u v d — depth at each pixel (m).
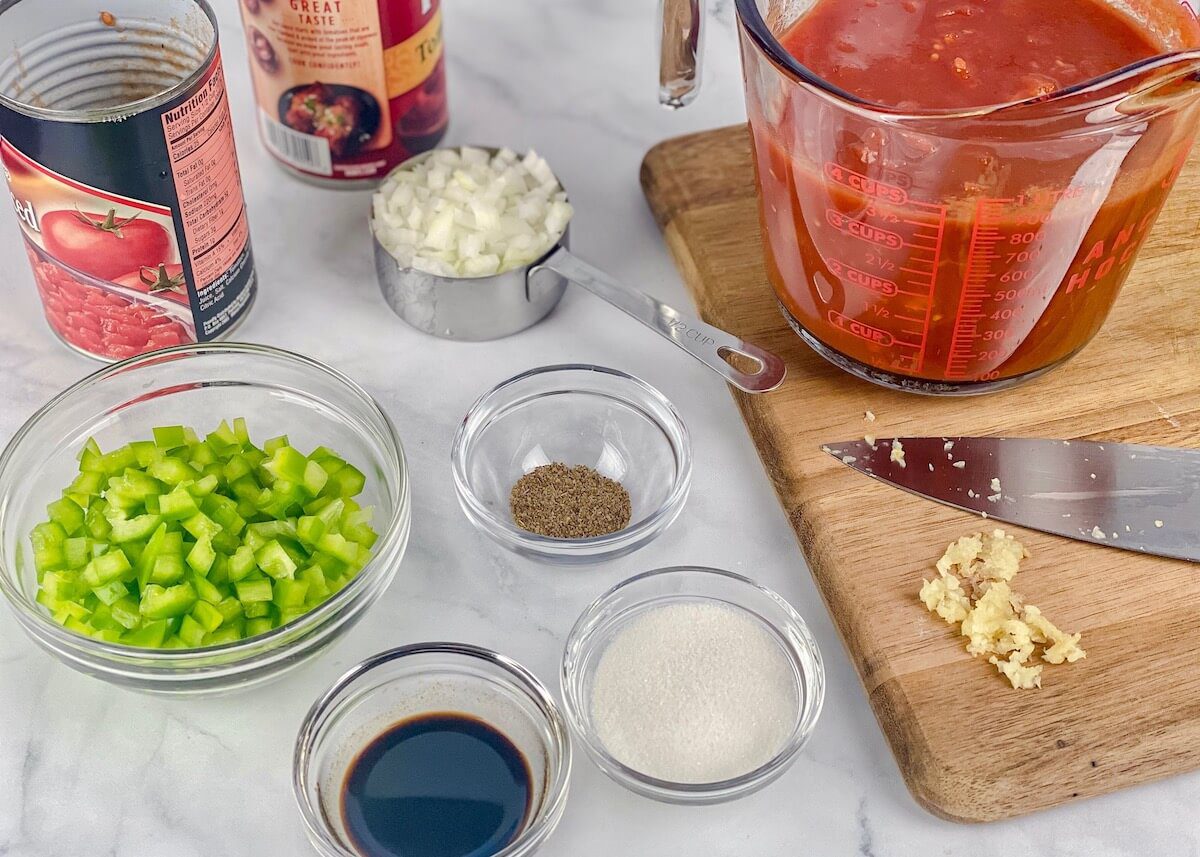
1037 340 1.12
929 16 1.13
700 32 1.24
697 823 1.00
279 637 0.98
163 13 1.22
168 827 1.00
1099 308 1.14
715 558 1.16
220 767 1.03
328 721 1.02
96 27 1.23
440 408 1.26
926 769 0.99
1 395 1.25
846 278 1.10
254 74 1.41
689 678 1.05
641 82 1.59
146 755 1.04
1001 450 1.18
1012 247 1.02
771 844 0.99
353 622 1.04
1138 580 1.10
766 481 1.22
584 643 1.08
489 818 0.98
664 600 1.10
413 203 1.31
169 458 1.08
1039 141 0.94
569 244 1.39
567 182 1.47
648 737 1.02
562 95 1.57
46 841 0.99
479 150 1.37
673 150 1.44
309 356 1.30
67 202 1.13
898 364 1.16
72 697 1.07
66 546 1.05
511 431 1.24
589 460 1.24
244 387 1.21
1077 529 1.13
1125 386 1.23
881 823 1.01
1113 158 0.97
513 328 1.31
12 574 1.08
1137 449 1.18
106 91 1.27
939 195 1.00
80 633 1.01
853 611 1.08
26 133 1.10
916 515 1.14
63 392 1.13
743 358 1.25
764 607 1.09
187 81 1.12
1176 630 1.07
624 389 1.24
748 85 1.10
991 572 1.10
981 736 1.01
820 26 1.13
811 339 1.21
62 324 1.25
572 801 1.01
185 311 1.24
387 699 1.04
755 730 1.03
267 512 1.08
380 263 1.30
